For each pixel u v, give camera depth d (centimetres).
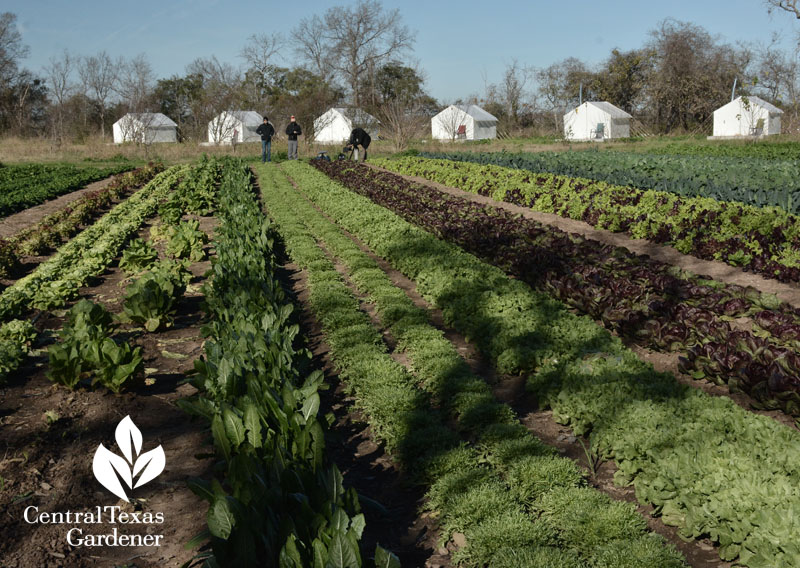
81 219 1812
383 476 527
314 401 494
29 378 702
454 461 504
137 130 5012
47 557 411
